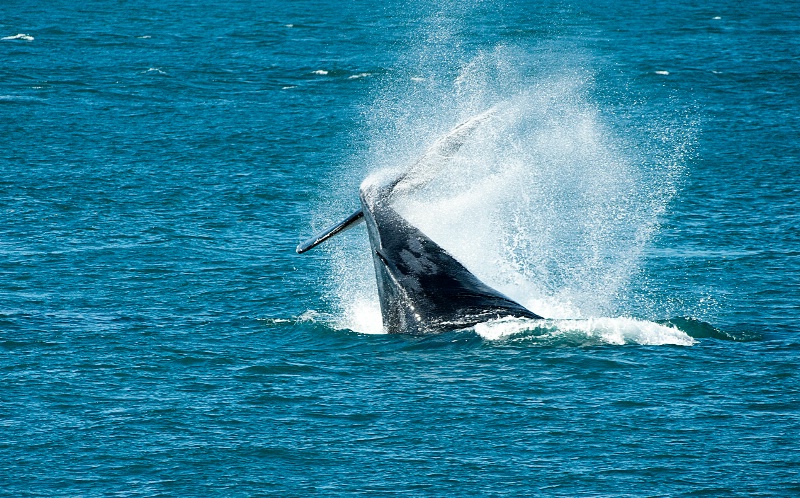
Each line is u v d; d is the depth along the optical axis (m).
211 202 151.62
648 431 69.44
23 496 61.22
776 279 110.25
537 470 64.44
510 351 82.00
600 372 78.75
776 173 171.75
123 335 90.25
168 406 73.94
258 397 75.44
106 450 67.06
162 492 61.94
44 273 112.00
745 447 67.12
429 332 84.75
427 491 62.06
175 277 111.69
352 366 80.88
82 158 183.12
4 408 73.31
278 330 91.75
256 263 118.31
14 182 161.25
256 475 64.06
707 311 98.94
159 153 189.88
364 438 68.88
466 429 70.00
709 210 145.12
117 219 139.00
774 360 81.94
